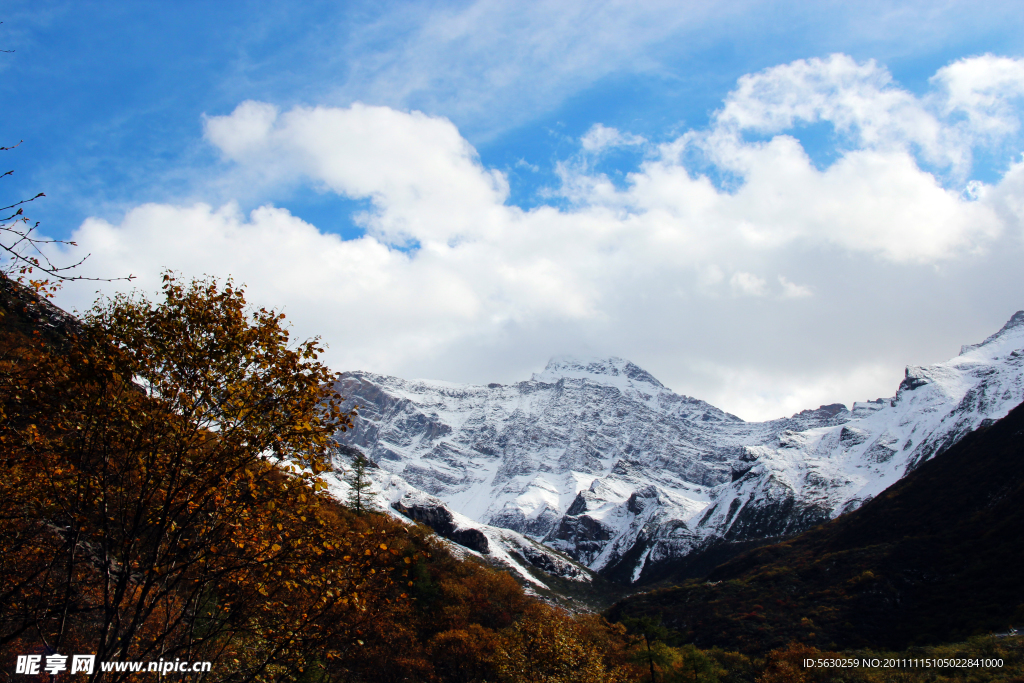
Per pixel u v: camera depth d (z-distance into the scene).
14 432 13.81
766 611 120.50
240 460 14.05
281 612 15.04
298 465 14.63
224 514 14.36
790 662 73.88
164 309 15.17
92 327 14.56
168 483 13.97
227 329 14.95
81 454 14.17
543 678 48.97
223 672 15.88
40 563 15.74
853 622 106.62
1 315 12.56
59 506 14.58
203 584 14.05
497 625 86.00
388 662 51.25
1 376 13.96
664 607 142.25
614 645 78.00
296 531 14.79
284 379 14.75
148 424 14.00
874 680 64.56
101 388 13.93
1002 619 86.31
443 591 86.06
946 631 92.94
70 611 15.58
